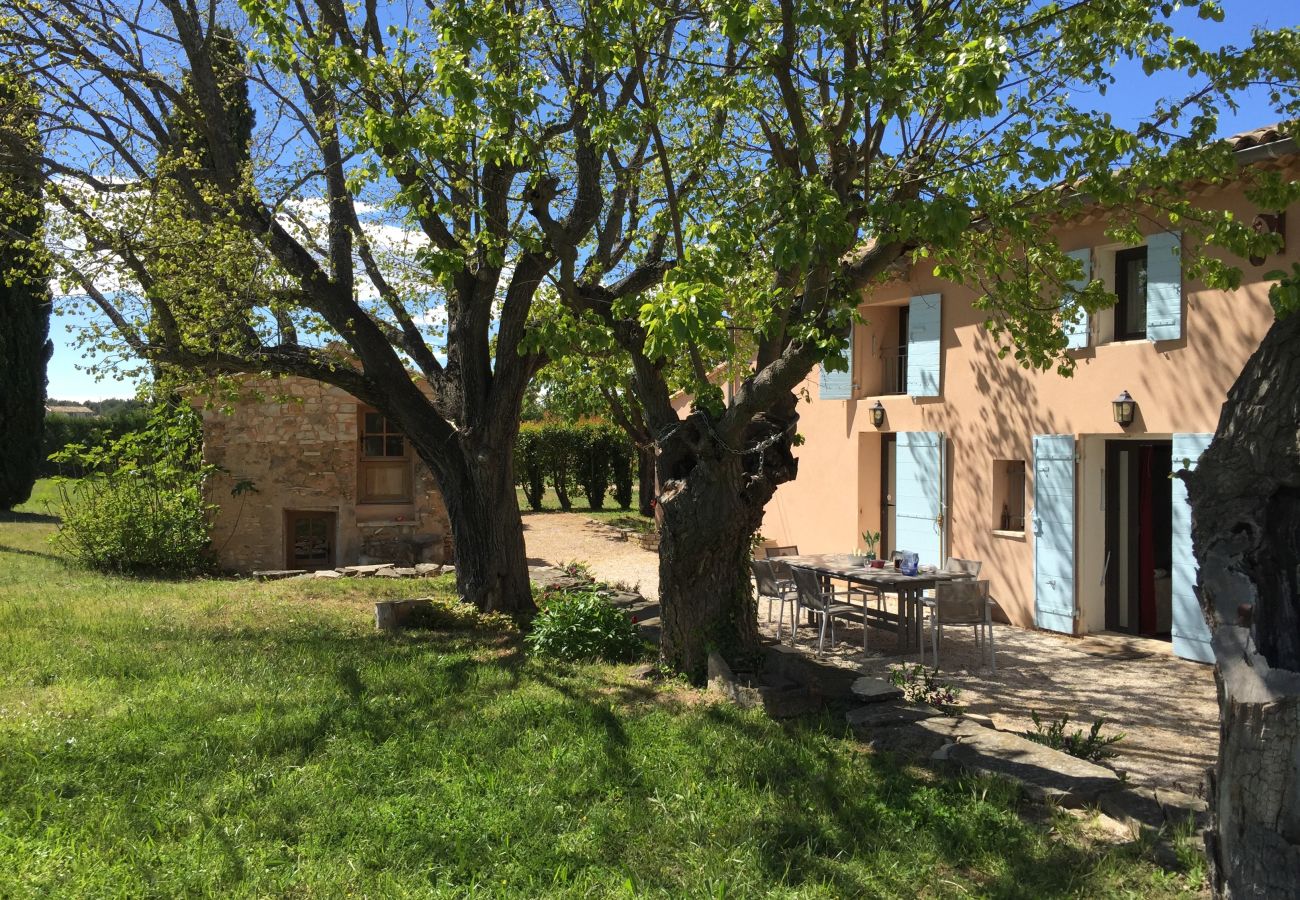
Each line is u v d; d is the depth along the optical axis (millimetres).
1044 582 9977
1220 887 2984
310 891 3604
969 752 5066
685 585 6977
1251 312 8094
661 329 4648
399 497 15039
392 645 8055
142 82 8930
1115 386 9289
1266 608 2902
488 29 5895
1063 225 9695
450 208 6379
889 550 12750
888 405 12219
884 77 4969
